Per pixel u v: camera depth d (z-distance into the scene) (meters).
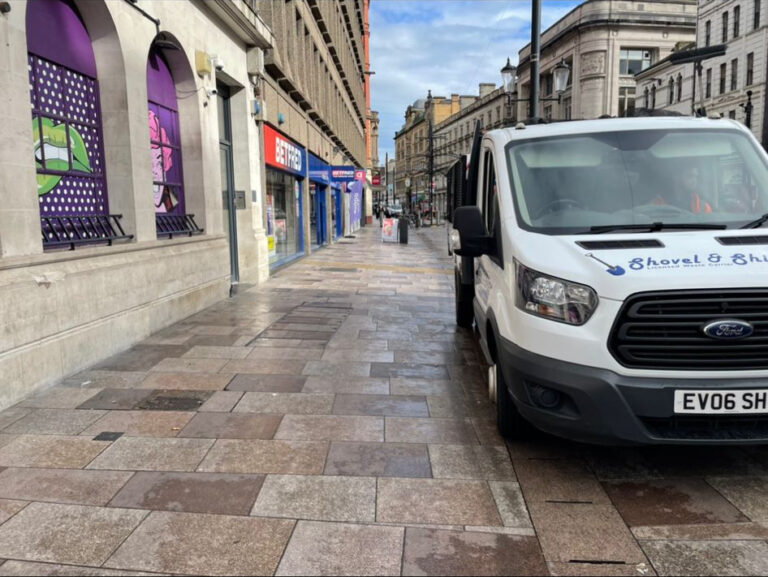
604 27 55.91
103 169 6.54
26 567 2.61
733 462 3.76
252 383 5.25
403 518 3.06
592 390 3.13
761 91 46.41
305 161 18.88
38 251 4.96
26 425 4.22
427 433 4.19
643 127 4.46
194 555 2.72
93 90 6.35
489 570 2.63
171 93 8.45
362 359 6.12
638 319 3.11
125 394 4.91
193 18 8.48
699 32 53.75
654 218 3.86
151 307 7.05
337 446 3.94
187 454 3.77
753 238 3.42
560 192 4.09
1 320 4.46
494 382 4.23
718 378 3.09
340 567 2.64
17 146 4.67
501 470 3.63
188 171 8.86
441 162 92.94
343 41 31.86
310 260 17.64
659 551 2.78
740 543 2.85
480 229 4.26
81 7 5.99
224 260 9.77
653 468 3.68
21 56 4.70
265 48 11.62
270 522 3.00
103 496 3.24
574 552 2.78
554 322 3.29
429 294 10.80
